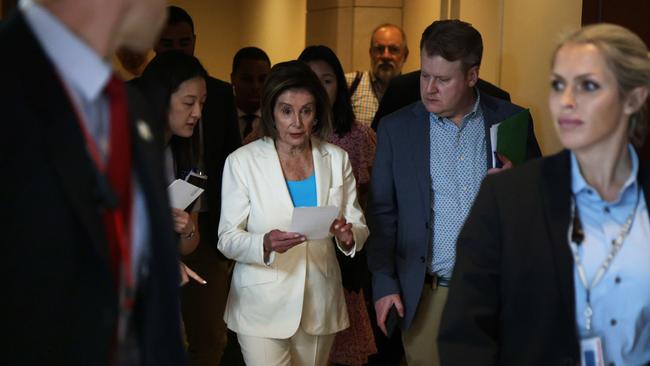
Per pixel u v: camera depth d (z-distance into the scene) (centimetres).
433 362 369
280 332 366
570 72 214
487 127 368
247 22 1222
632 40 214
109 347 177
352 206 388
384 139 378
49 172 168
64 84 173
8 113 165
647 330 221
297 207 354
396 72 602
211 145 448
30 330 170
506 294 223
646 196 220
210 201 446
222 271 457
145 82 369
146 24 182
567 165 223
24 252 167
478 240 227
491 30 615
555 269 216
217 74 1238
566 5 481
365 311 429
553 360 216
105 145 180
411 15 813
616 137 217
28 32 170
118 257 178
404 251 369
